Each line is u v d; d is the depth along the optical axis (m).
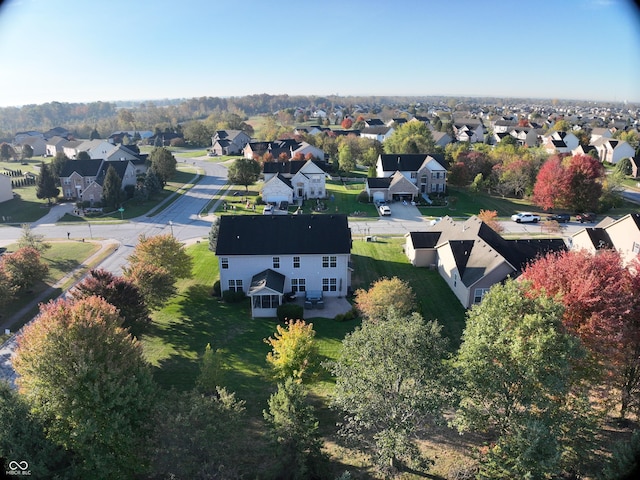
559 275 25.34
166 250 42.53
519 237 61.91
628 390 24.42
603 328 22.92
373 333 21.27
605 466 21.42
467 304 40.19
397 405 20.77
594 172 73.00
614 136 157.38
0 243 60.22
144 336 36.09
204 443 19.02
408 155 91.44
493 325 21.72
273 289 38.78
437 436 25.38
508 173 84.81
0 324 38.00
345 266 42.66
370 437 24.73
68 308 23.88
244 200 83.69
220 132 156.12
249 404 28.03
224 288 43.22
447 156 101.25
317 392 29.69
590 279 23.66
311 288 43.38
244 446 24.28
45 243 55.91
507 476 20.44
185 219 72.31
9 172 111.19
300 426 21.14
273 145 128.62
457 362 22.75
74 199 85.38
